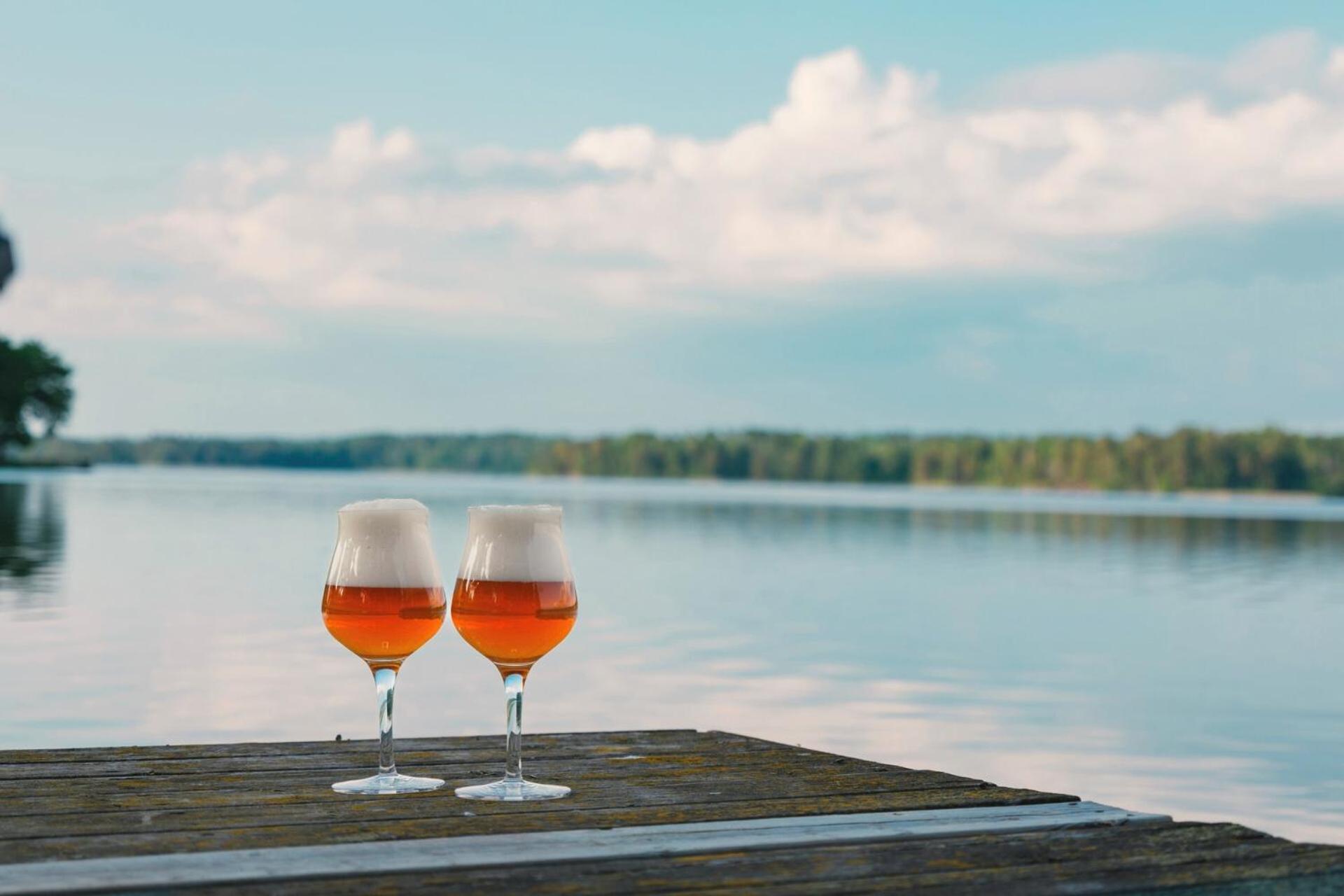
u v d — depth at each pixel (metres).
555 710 10.17
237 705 9.88
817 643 14.65
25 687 10.49
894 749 9.06
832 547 33.31
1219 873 2.63
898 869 2.65
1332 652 14.85
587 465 166.25
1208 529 52.59
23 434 109.19
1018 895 2.47
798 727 9.74
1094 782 8.25
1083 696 11.51
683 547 32.78
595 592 20.56
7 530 32.50
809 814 3.11
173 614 15.75
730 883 2.55
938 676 12.47
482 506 3.27
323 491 80.38
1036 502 106.25
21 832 2.87
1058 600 20.52
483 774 3.58
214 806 3.13
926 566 27.41
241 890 2.47
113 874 2.53
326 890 2.48
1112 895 2.50
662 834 2.89
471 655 12.88
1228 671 13.34
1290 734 9.91
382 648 3.30
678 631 15.58
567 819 3.02
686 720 9.87
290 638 13.61
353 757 3.81
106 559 24.16
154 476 139.38
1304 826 7.30
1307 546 38.94
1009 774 8.39
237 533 32.94
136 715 9.39
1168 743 9.51
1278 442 130.00
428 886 2.51
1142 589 22.77
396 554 3.28
